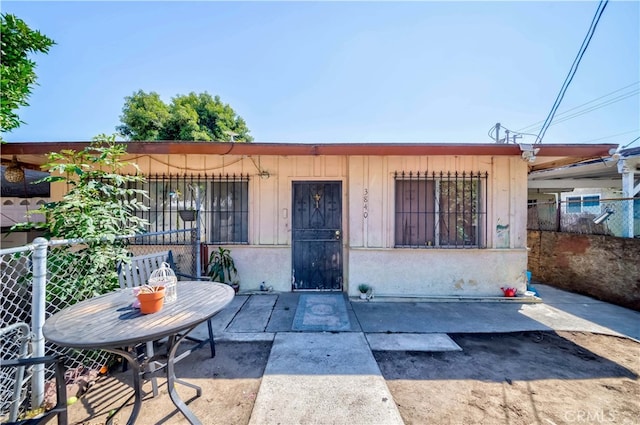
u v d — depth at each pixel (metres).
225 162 5.09
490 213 4.75
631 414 2.01
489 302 4.55
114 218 2.75
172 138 13.58
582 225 5.43
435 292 4.73
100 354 2.50
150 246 5.05
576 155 4.09
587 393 2.25
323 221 5.09
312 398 2.15
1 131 3.84
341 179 5.04
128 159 5.03
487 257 4.72
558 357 2.82
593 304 4.53
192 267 4.57
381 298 4.62
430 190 4.86
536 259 6.33
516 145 4.05
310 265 5.09
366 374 2.48
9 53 4.03
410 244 4.86
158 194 5.10
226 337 3.22
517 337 3.28
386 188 4.79
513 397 2.20
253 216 5.09
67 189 4.89
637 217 4.63
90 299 2.17
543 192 9.94
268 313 3.98
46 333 1.56
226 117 16.38
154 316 1.82
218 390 2.27
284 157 5.06
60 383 1.66
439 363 2.70
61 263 2.41
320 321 3.70
